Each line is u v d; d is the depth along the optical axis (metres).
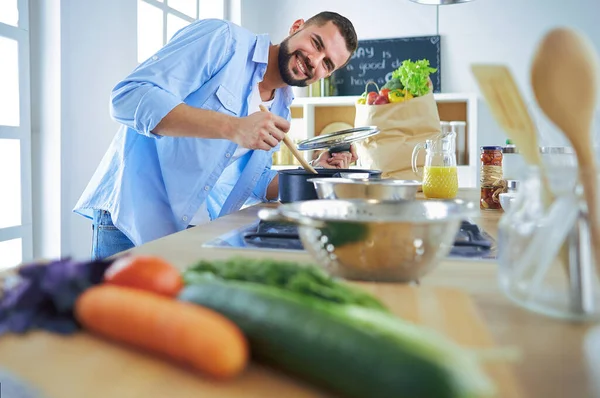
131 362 0.37
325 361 0.32
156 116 1.48
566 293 0.48
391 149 2.23
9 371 0.35
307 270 0.45
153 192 1.74
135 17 2.81
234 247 0.81
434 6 4.02
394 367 0.30
